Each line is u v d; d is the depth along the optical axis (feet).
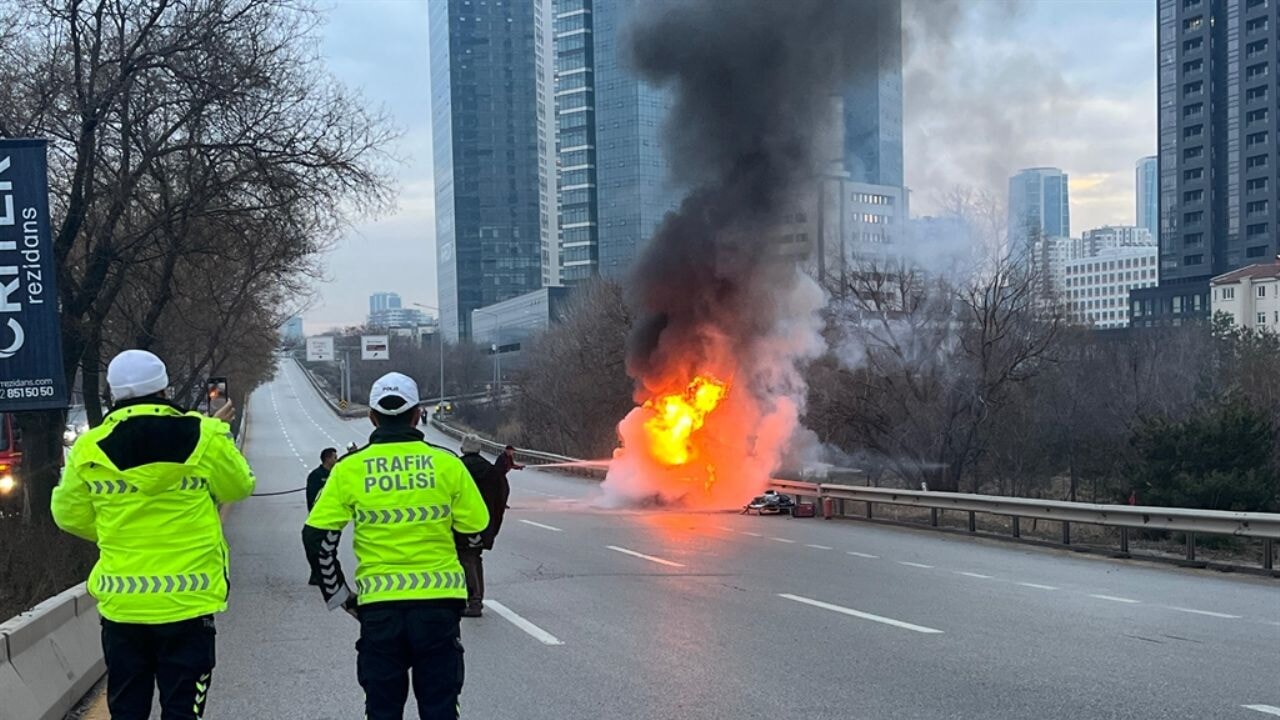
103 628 15.78
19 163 37.63
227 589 16.37
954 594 37.76
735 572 44.01
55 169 64.59
